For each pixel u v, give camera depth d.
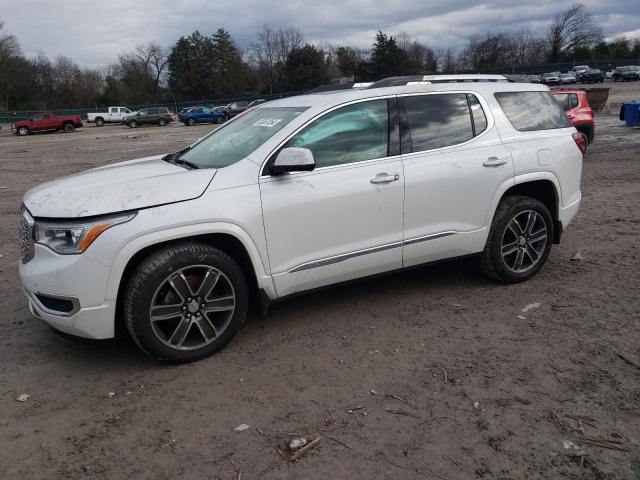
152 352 3.61
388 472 2.66
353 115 4.17
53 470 2.75
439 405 3.18
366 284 5.13
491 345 3.88
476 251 4.74
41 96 80.00
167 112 46.09
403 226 4.31
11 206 10.16
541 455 2.75
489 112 4.78
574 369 3.52
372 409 3.17
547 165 4.92
